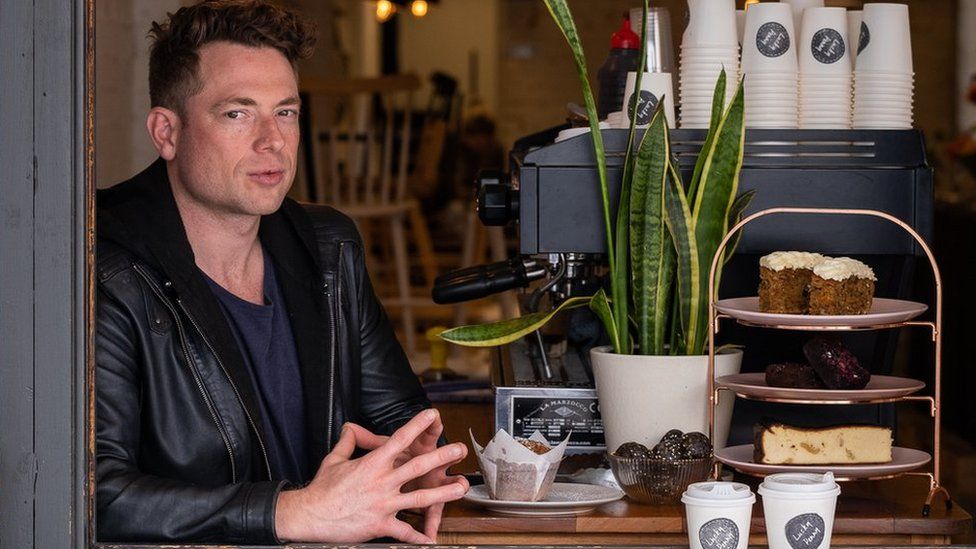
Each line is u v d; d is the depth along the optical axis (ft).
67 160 5.50
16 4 5.48
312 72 27.68
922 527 5.94
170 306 6.64
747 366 7.56
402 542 5.87
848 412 7.34
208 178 6.75
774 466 6.06
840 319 6.08
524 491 6.02
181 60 6.75
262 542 5.82
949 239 19.06
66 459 5.52
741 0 20.03
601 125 7.79
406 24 44.37
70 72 5.49
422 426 5.85
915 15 38.60
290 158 6.91
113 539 5.92
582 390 7.28
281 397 7.18
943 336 18.95
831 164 7.11
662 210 6.64
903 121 7.39
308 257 7.39
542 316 6.81
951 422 18.53
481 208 7.82
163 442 6.57
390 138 22.56
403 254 22.52
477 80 44.50
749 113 7.23
